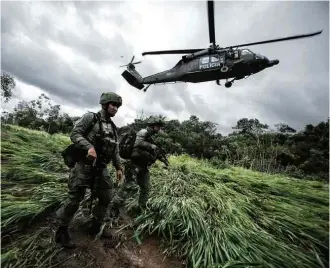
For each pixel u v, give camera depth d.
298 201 4.41
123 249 2.47
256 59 7.95
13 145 4.45
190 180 4.48
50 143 5.47
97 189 2.38
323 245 3.04
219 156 13.82
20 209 2.44
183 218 2.95
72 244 2.20
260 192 4.68
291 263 2.54
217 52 8.27
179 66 9.16
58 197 2.84
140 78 10.22
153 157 3.08
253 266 2.31
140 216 2.99
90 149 2.09
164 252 2.56
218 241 2.66
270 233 3.24
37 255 2.02
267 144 13.19
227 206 3.52
